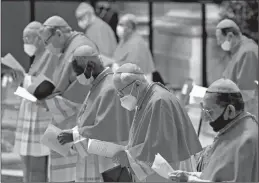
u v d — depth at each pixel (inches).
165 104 379.9
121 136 435.8
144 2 1038.4
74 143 440.8
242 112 331.3
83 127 438.3
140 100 388.2
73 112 492.1
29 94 495.2
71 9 930.1
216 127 331.9
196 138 388.5
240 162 317.4
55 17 513.7
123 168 460.4
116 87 389.4
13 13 877.8
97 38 832.3
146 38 1008.9
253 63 593.3
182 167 394.6
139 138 384.2
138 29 1021.2
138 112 390.3
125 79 384.5
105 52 832.3
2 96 620.1
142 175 391.2
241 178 317.1
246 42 603.2
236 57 600.4
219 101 328.5
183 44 937.5
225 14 835.4
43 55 556.4
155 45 985.5
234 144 323.0
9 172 588.4
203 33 879.1
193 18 933.8
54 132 448.1
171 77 951.6
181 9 964.6
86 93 488.4
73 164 490.9
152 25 959.6
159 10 997.8
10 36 873.5
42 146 547.8
